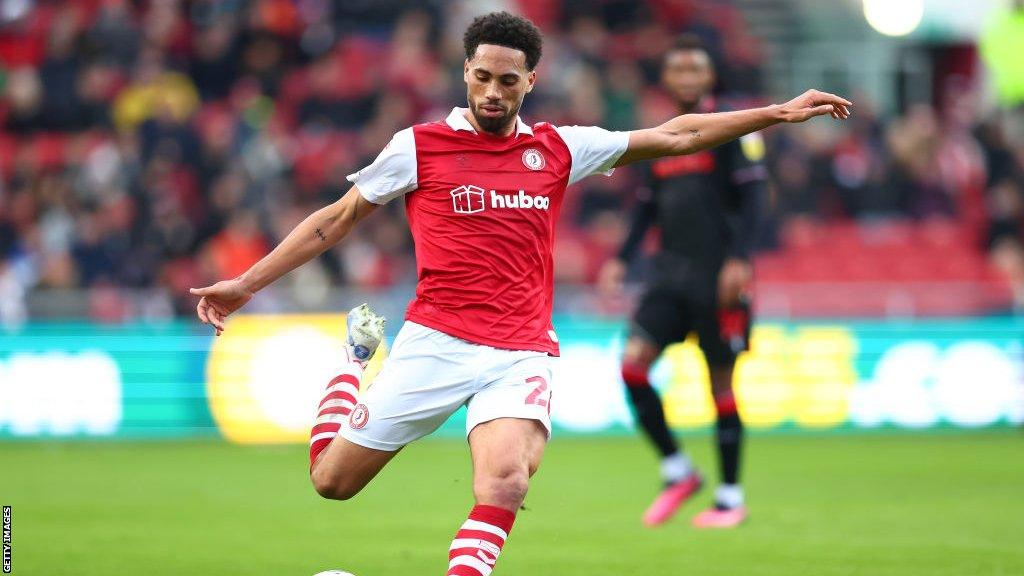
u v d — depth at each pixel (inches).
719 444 1127.0
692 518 1163.3
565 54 2519.7
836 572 892.0
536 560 940.0
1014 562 928.9
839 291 1972.2
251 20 2393.0
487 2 2647.6
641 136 720.3
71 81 2332.7
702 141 722.2
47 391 1801.2
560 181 710.5
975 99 2898.6
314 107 2293.3
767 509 1213.1
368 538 1039.6
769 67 2861.7
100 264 1987.0
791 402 1940.2
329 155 2235.5
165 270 2004.2
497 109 682.8
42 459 1606.8
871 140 2527.1
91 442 1797.5
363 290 1902.1
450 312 696.4
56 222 2105.1
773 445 1801.2
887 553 968.3
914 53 2933.1
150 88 2295.8
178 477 1439.5
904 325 1971.0
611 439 1855.3
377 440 698.2
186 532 1066.1
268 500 1258.0
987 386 1980.8
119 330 1829.5
